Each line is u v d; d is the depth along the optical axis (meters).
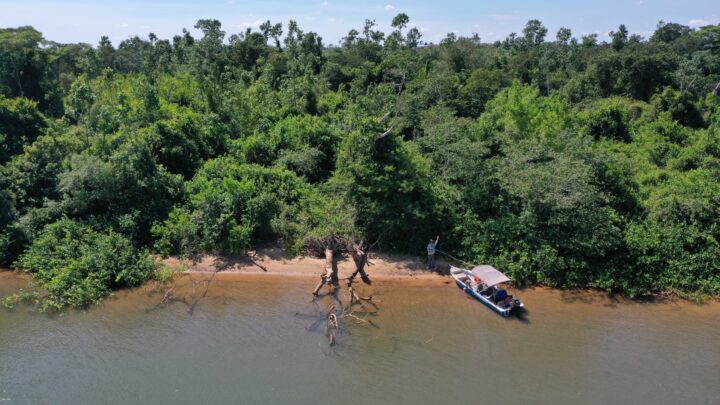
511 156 28.34
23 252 25.98
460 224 27.39
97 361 18.70
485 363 19.17
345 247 27.78
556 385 18.02
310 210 28.83
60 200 27.95
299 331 20.94
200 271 25.75
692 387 17.92
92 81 46.06
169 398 16.91
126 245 25.55
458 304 23.42
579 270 25.17
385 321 21.89
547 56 77.00
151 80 56.50
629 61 62.59
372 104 35.91
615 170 27.58
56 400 16.67
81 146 30.34
